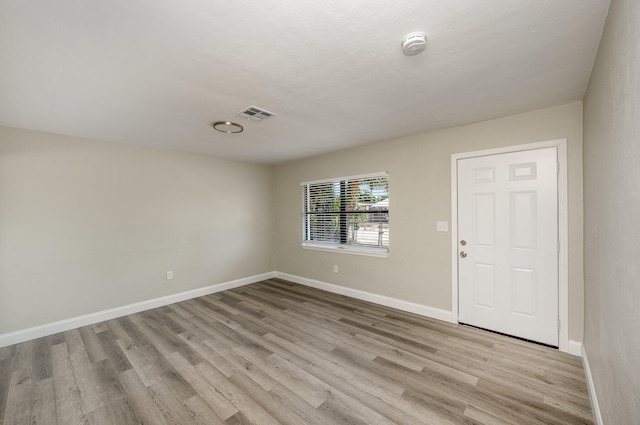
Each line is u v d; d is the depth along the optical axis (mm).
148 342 2719
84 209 3223
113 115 2533
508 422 1649
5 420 1730
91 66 1705
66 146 3111
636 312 942
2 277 2734
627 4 998
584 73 1865
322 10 1253
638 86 886
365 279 3910
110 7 1212
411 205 3396
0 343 2680
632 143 966
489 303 2859
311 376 2131
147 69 1754
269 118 2678
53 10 1219
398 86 2039
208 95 2148
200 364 2314
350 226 4180
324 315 3355
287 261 5090
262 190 5129
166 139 3363
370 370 2199
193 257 4164
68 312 3092
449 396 1883
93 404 1862
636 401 940
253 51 1577
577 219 2373
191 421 1698
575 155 2375
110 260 3400
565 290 2430
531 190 2602
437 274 3201
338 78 1909
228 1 1188
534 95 2225
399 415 1717
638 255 915
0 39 1414
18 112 2418
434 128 3082
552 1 1220
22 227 2844
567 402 1809
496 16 1311
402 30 1408
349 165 4031
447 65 1756
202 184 4285
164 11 1242
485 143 2842
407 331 2883
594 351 1781
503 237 2766
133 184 3596
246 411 1775
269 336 2814
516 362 2279
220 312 3508
